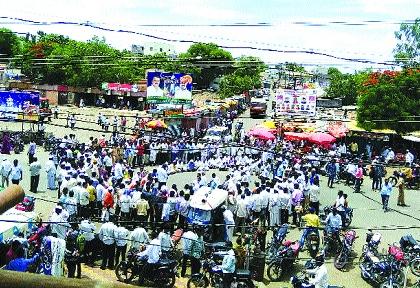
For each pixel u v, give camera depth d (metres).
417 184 29.02
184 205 17.39
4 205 2.30
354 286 15.16
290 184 20.69
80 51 55.50
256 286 14.41
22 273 1.36
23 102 34.06
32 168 21.91
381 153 33.56
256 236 16.66
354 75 55.50
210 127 40.72
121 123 42.94
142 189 19.22
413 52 62.69
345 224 19.02
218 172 30.17
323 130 35.38
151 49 103.31
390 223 21.31
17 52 60.78
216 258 14.59
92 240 14.85
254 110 55.31
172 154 30.34
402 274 14.94
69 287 1.33
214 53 70.50
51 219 14.49
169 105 38.06
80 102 57.41
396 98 32.31
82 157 24.11
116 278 14.01
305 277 13.38
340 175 29.44
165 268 13.70
